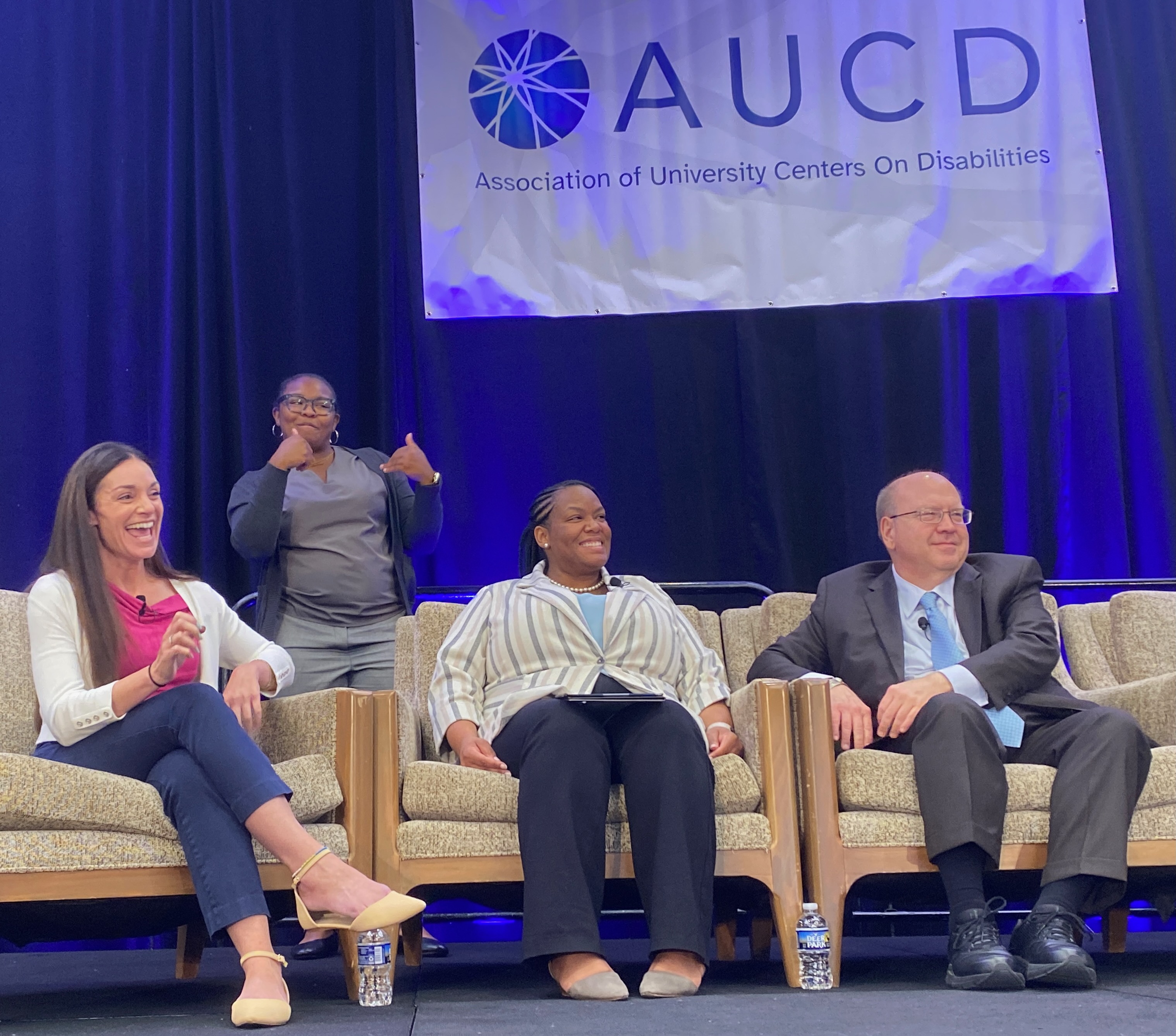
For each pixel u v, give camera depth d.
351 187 3.53
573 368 3.51
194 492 3.39
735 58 3.53
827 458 3.47
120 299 3.45
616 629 2.39
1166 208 3.58
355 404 3.44
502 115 3.52
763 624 2.68
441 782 2.04
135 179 3.50
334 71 3.56
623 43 3.54
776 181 3.49
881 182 3.49
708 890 1.96
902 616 2.45
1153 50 3.62
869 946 2.93
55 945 3.18
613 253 3.47
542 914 1.87
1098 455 3.46
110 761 1.88
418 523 2.96
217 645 2.17
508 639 2.36
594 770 1.96
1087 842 1.99
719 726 2.25
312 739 2.13
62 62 3.54
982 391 3.51
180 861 1.82
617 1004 1.79
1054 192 3.50
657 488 3.47
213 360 3.41
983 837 1.99
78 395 3.41
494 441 3.48
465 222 3.48
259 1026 1.64
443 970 2.48
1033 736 2.21
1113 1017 1.56
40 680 1.96
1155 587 3.38
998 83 3.53
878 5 3.55
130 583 2.13
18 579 3.32
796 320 3.54
